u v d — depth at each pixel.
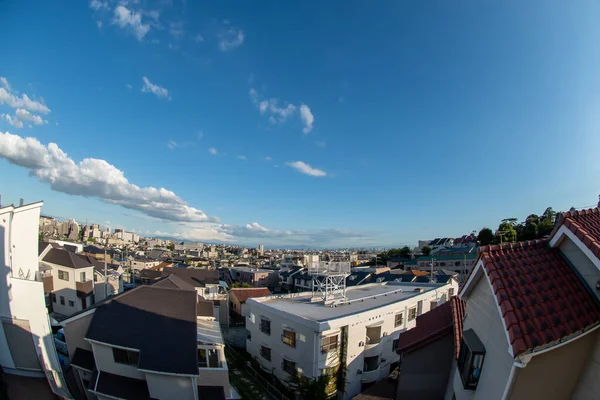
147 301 15.35
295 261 94.56
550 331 4.30
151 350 12.87
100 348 13.26
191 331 14.02
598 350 4.37
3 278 12.43
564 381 4.56
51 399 12.20
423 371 10.62
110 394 12.36
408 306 21.66
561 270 5.38
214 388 13.78
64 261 27.92
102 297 30.98
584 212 5.92
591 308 4.64
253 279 69.12
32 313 12.80
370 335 18.48
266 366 19.08
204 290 35.81
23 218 13.62
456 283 28.62
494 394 5.46
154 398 12.35
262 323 20.05
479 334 6.88
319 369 15.82
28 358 12.46
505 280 5.25
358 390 17.42
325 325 15.83
